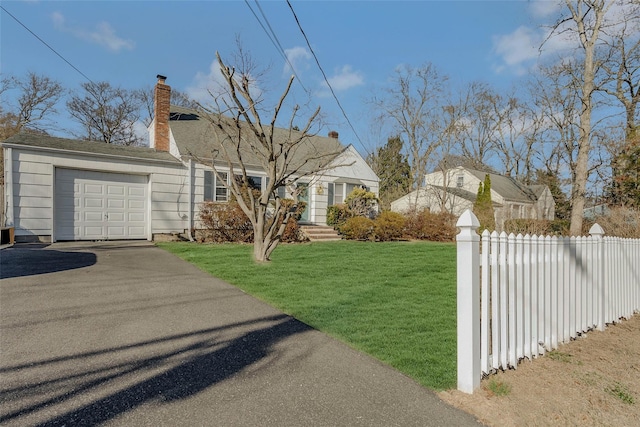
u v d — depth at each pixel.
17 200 9.80
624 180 14.02
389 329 4.15
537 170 31.39
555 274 4.06
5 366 2.88
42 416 2.21
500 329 3.22
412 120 27.59
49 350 3.23
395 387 2.83
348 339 3.82
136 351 3.29
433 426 2.34
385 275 7.27
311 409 2.46
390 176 32.06
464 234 2.91
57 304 4.55
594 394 3.04
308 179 15.83
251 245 11.12
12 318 3.99
